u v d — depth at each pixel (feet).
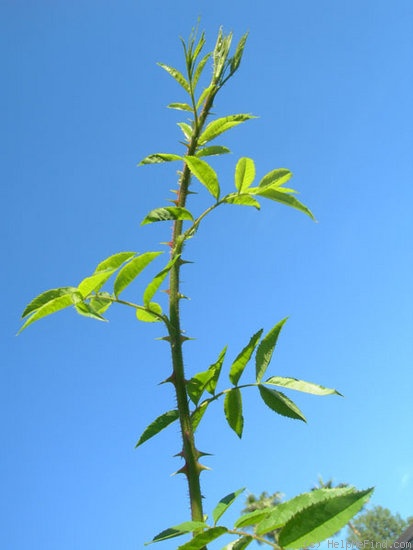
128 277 1.59
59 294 1.54
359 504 1.19
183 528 1.28
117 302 1.59
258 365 1.58
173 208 1.68
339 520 1.18
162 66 1.86
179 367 1.56
